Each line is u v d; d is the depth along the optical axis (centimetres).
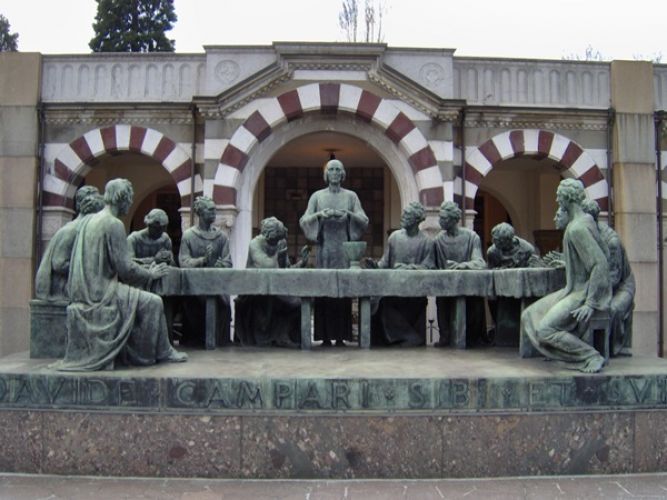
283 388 556
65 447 555
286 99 1327
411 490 521
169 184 1891
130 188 625
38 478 547
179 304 834
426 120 1342
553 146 1383
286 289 736
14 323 1331
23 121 1351
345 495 510
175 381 556
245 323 819
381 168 1973
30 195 1343
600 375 570
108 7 2786
